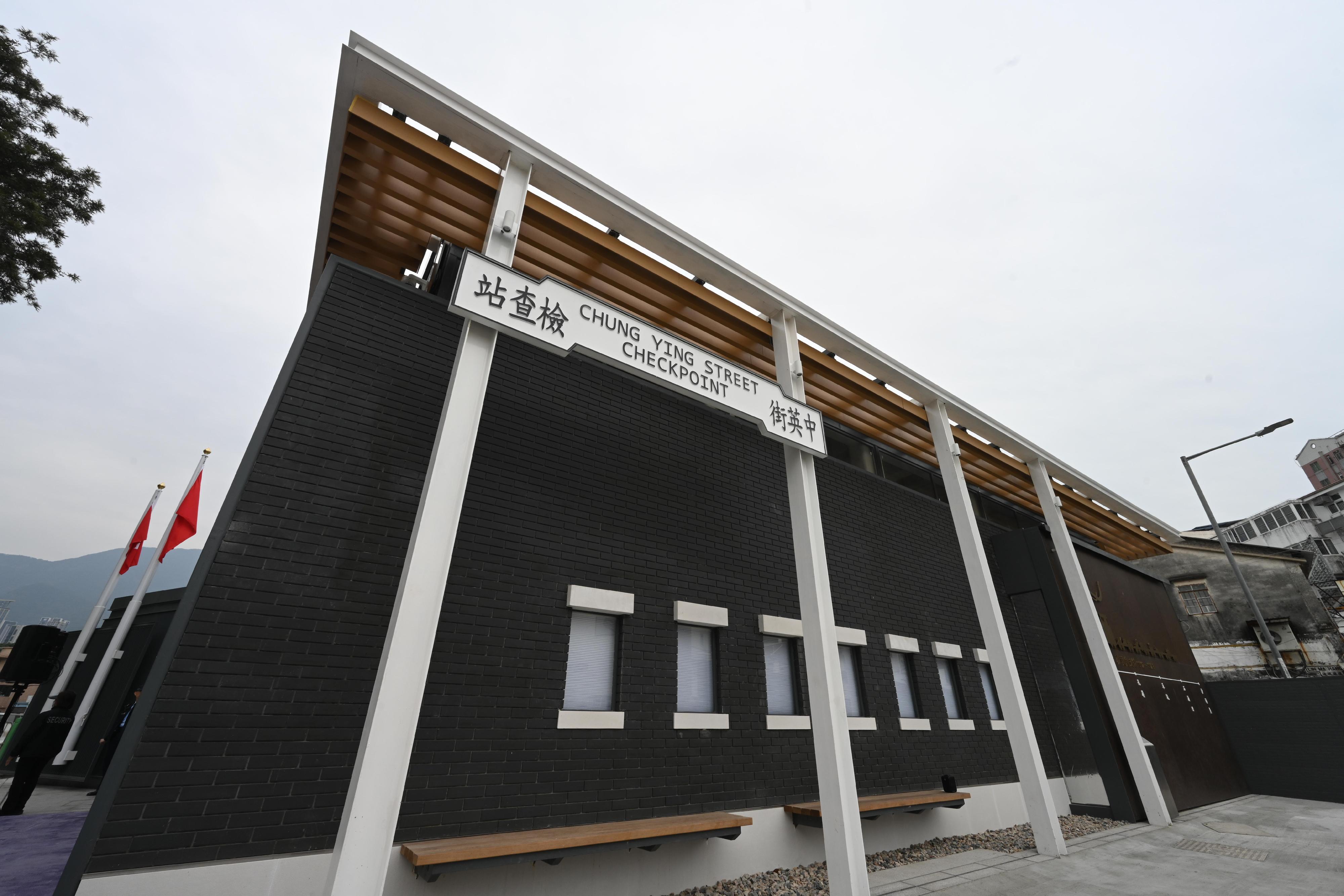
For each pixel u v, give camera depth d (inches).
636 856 228.1
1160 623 569.0
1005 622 473.7
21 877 201.3
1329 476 2133.4
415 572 141.6
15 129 389.1
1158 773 412.5
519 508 255.3
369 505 217.6
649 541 292.4
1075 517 566.3
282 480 203.6
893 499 452.4
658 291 282.0
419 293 265.1
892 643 382.9
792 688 323.9
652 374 206.5
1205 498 649.0
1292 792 526.0
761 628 317.4
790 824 279.0
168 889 150.6
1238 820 397.4
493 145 213.2
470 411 164.9
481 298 173.8
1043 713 448.5
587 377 305.0
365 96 202.4
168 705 164.4
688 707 279.0
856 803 206.7
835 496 407.8
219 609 179.5
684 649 289.0
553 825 215.8
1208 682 598.2
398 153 215.3
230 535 188.4
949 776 348.2
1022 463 472.1
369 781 122.4
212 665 173.6
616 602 265.6
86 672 507.8
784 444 250.1
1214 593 856.3
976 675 435.8
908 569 432.5
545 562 253.1
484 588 233.0
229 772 167.5
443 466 154.9
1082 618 425.4
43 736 325.4
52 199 404.2
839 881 195.3
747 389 238.5
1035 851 300.2
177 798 158.6
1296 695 543.8
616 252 257.4
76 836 263.4
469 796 202.1
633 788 240.8
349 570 205.8
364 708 193.6
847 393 371.6
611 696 256.7
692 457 332.2
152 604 491.8
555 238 254.2
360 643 199.6
